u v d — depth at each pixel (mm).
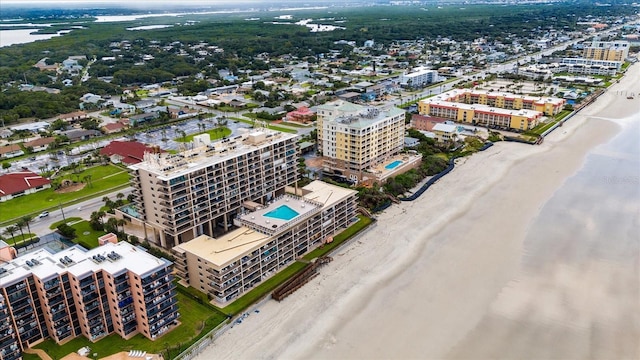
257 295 133625
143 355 110938
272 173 179000
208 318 124062
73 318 116812
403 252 156125
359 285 138625
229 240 141625
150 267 114625
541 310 125812
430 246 159125
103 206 193000
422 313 125625
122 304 114625
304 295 134750
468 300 130500
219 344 115875
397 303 129875
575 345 113438
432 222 176125
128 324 117375
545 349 112438
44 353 112188
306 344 115312
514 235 164750
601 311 124938
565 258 149625
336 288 137500
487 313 125188
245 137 179625
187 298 133625
